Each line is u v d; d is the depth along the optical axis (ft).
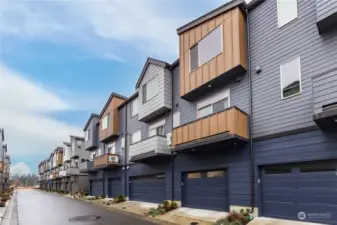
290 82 33.81
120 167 79.05
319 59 30.96
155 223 41.29
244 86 39.78
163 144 54.29
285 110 33.94
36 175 384.27
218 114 38.60
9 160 237.66
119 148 81.51
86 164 100.68
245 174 38.01
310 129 30.94
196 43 46.47
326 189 29.09
